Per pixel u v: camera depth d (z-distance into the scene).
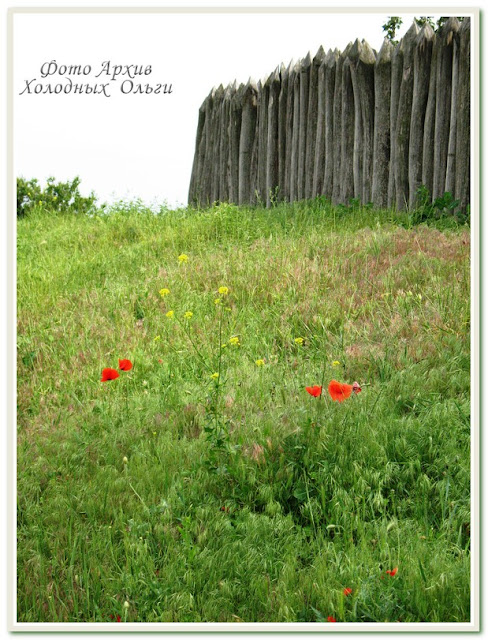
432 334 4.72
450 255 6.12
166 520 3.19
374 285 5.78
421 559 2.82
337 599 2.63
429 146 8.34
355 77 9.27
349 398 4.01
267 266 6.66
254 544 3.03
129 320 6.02
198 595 2.75
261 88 11.89
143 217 10.52
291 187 10.95
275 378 4.53
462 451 3.48
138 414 4.26
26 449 3.97
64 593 2.84
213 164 13.35
